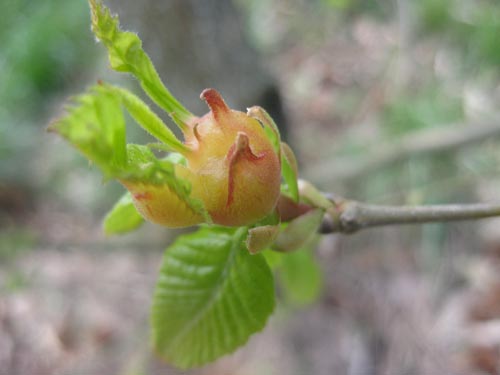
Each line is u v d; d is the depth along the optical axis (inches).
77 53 14.4
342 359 9.1
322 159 10.9
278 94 8.9
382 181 9.6
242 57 8.3
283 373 9.2
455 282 9.3
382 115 10.8
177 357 3.4
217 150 2.4
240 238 3.2
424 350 8.8
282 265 5.3
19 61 14.2
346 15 13.8
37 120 13.7
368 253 9.9
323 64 13.4
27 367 10.2
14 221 12.1
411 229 9.8
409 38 10.9
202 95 2.4
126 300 10.8
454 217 3.1
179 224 2.3
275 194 2.5
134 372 9.5
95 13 2.4
